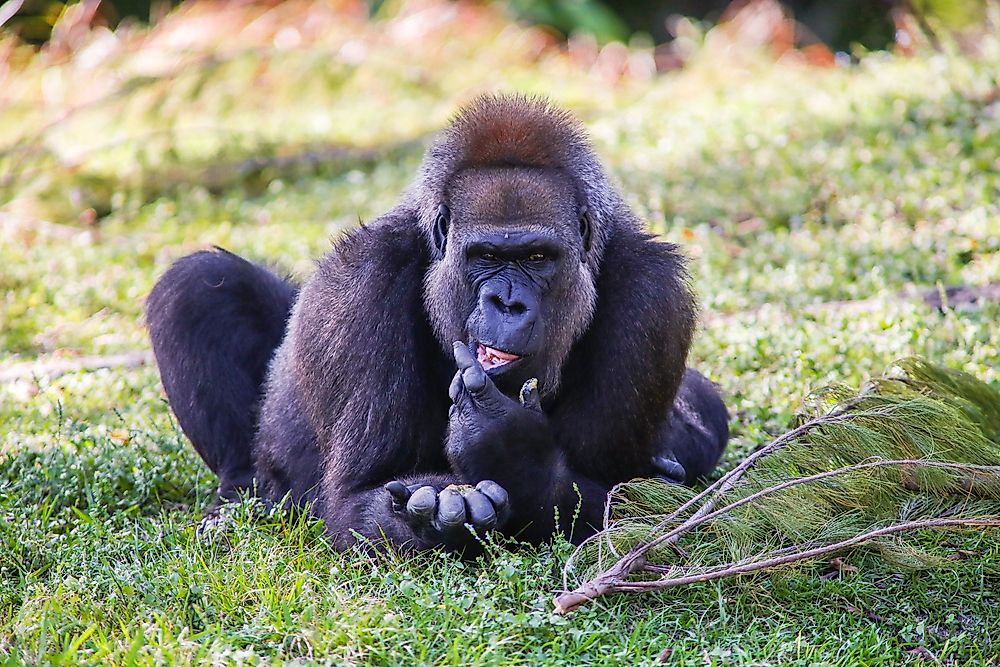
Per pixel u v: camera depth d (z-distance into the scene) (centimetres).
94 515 1031
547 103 1023
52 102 3073
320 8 3578
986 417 1131
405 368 974
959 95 2283
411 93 3266
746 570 874
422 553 914
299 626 824
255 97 3197
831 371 1339
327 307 996
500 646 803
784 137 2270
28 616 847
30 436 1273
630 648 811
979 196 1852
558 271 930
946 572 934
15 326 1755
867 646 834
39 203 2445
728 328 1503
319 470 1061
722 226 1959
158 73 3172
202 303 1161
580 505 948
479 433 895
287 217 2262
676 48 3694
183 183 2553
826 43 3575
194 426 1156
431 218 979
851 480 978
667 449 1116
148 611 855
